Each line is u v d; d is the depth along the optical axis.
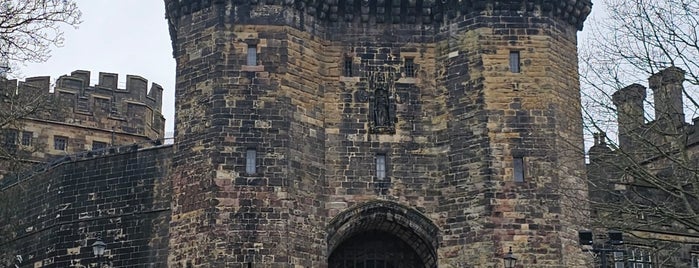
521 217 49.38
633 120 38.41
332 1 53.09
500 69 51.59
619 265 51.66
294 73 51.19
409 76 53.28
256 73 50.53
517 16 52.53
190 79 51.44
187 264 48.56
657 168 45.06
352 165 51.53
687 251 51.88
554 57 52.44
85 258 53.84
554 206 49.66
